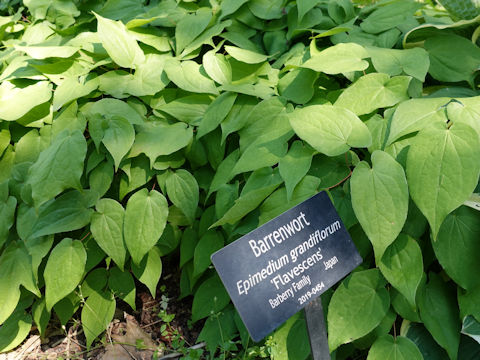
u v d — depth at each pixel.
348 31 1.86
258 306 1.14
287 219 1.21
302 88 1.61
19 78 1.78
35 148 1.69
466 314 1.31
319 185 1.43
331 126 1.33
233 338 1.60
